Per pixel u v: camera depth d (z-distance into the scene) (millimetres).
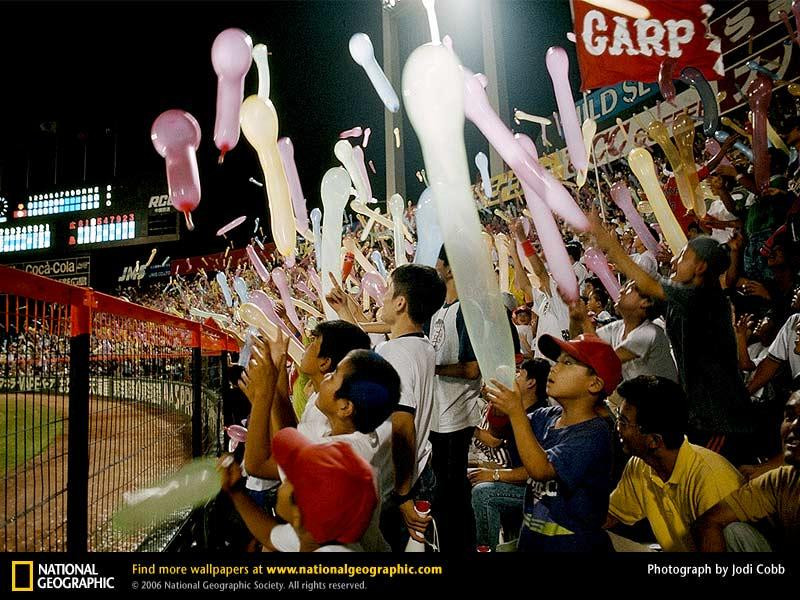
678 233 2688
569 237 5750
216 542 3523
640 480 2289
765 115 3090
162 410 3812
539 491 2125
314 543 1803
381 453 2068
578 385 2068
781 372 3059
